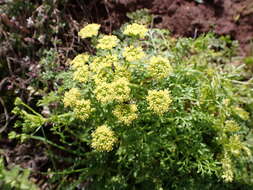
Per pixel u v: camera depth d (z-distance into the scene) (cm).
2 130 34
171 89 28
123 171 30
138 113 26
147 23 37
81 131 33
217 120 29
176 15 38
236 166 29
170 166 29
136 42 34
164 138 28
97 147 25
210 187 29
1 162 24
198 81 30
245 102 32
